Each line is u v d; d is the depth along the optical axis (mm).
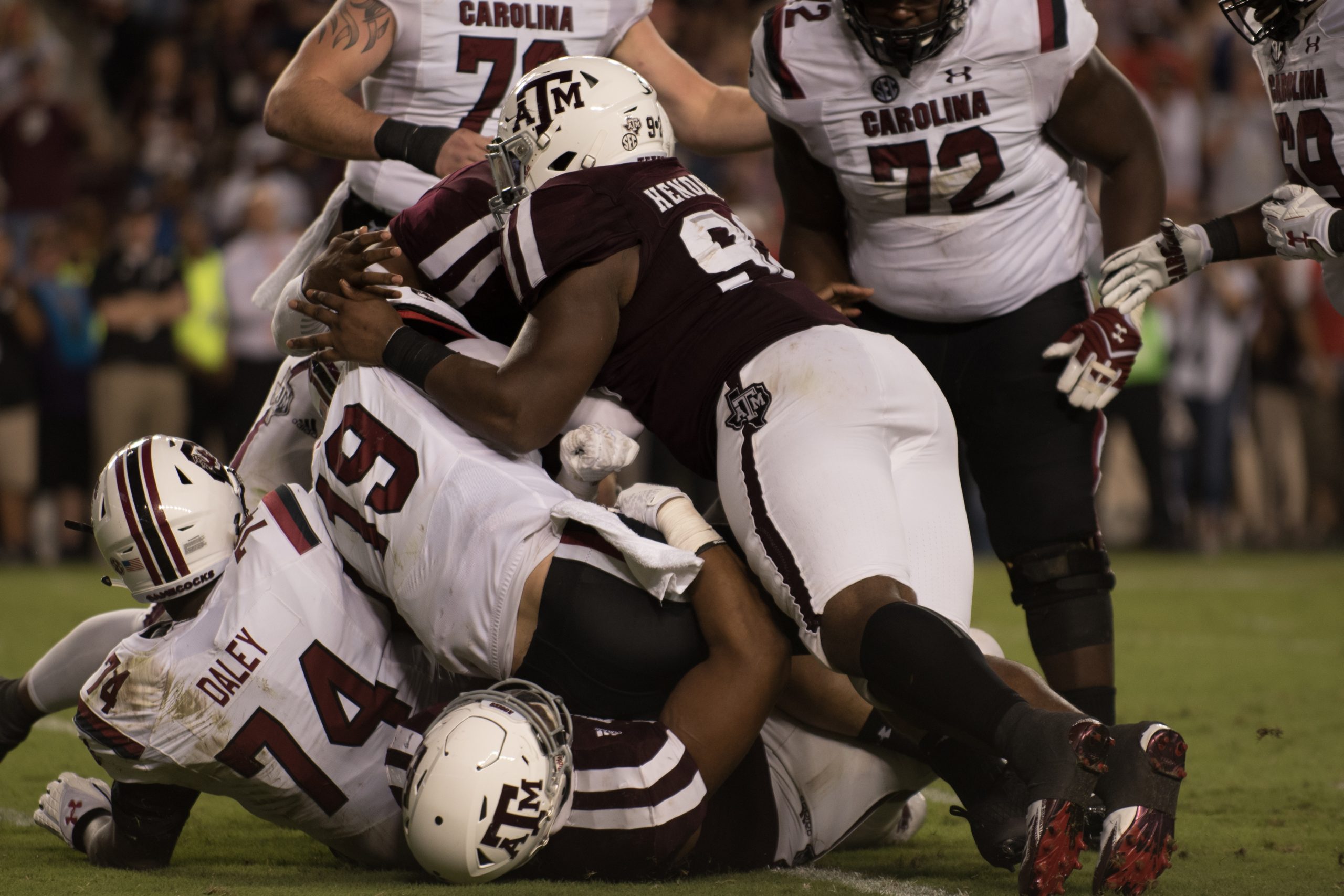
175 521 9773
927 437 9820
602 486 11430
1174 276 11391
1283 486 37375
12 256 35219
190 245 33250
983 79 11164
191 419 33812
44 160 39031
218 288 33094
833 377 9305
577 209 9672
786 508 9016
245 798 9641
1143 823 8164
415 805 8695
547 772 8695
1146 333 34469
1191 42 45250
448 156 11664
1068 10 11164
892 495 9133
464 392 9477
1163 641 22031
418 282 10609
